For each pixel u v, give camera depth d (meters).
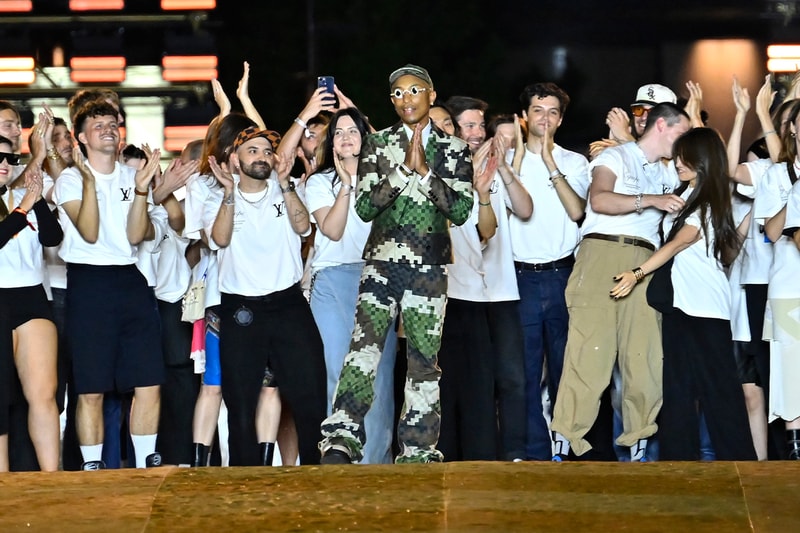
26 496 22.83
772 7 43.53
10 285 27.34
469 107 30.67
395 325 28.75
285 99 70.12
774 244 28.42
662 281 27.91
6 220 27.09
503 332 29.23
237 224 28.06
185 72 42.75
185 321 30.19
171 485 23.00
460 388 28.97
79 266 28.23
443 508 22.14
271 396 29.05
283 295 28.08
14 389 27.45
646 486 22.77
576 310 28.47
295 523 21.91
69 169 28.77
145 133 42.66
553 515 21.97
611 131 31.61
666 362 27.88
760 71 59.41
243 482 23.03
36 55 43.38
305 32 70.62
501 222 29.44
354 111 28.83
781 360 28.20
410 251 24.66
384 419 28.23
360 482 22.91
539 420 29.73
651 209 28.62
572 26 67.50
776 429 29.94
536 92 30.22
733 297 29.98
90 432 28.19
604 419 30.78
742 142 58.50
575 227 30.09
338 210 27.67
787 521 21.73
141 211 28.28
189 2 42.88
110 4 42.81
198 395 30.39
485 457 28.80
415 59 71.38
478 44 71.69
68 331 28.20
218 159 29.25
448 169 24.69
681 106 32.31
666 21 62.56
